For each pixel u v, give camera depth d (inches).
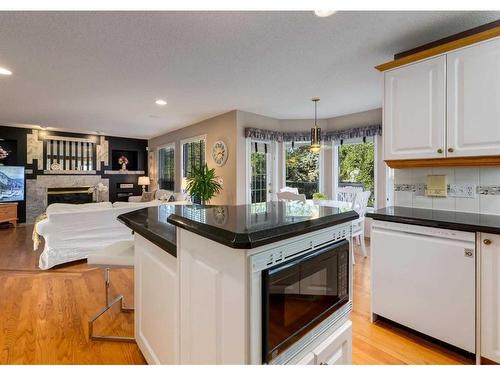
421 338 78.5
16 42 95.3
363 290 110.6
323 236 46.3
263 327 36.3
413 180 98.5
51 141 286.4
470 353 68.4
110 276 128.6
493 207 81.7
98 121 230.7
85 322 88.0
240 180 194.4
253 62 112.6
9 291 111.8
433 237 73.7
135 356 71.1
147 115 207.3
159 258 58.9
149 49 101.1
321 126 215.6
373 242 86.6
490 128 73.4
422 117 85.4
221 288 38.9
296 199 149.8
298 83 137.6
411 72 87.6
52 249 136.4
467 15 79.1
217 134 209.3
